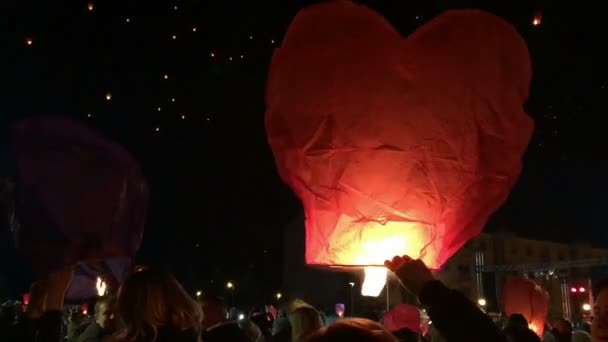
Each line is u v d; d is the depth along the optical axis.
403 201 2.31
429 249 2.31
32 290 2.76
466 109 2.33
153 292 2.19
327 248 2.35
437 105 2.32
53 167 2.86
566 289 21.81
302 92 2.34
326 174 2.35
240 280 22.16
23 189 2.87
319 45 2.33
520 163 2.36
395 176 2.31
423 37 2.34
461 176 2.32
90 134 2.94
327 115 2.33
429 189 2.31
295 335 4.05
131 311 2.19
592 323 2.04
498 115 2.34
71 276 2.82
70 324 5.42
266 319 7.07
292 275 23.09
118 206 2.94
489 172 2.34
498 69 2.34
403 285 1.62
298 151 2.36
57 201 2.86
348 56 2.32
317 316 4.09
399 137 2.31
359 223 2.32
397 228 2.30
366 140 2.32
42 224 2.81
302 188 2.39
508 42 2.35
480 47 2.33
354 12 2.33
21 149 2.87
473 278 31.75
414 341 3.53
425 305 1.56
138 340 2.15
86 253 2.84
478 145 2.34
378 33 2.32
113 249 2.90
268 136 2.39
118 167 2.96
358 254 2.33
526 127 2.37
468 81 2.32
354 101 2.32
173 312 2.19
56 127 2.93
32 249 2.80
